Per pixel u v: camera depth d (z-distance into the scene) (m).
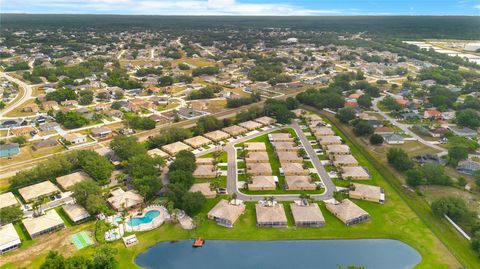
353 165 191.25
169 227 140.12
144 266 120.62
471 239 129.75
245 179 178.00
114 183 173.25
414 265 121.44
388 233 137.00
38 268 117.50
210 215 144.62
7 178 177.50
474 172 180.00
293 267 120.94
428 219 145.00
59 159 179.00
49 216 141.12
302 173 181.25
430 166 174.25
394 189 168.88
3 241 125.81
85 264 112.69
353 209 145.88
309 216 142.62
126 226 140.25
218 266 121.25
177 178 160.88
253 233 137.00
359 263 123.19
